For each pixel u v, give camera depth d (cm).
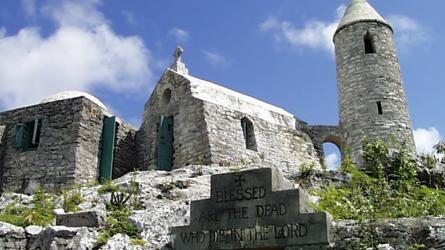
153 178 1814
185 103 2450
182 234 1023
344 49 3052
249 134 2500
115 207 1477
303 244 912
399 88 2925
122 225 1195
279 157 2534
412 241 968
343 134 2916
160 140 2414
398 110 2847
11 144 2431
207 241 993
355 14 3114
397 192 1473
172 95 2555
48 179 2278
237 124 2438
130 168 2564
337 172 1775
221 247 977
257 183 985
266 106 2828
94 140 2395
